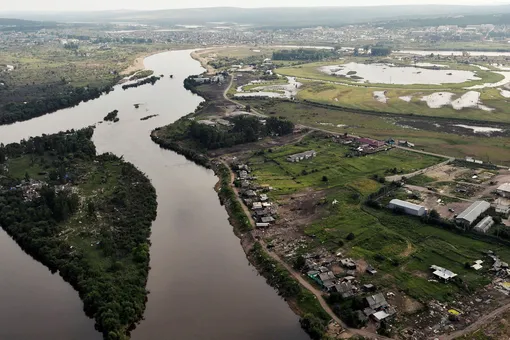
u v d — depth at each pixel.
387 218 145.75
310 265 121.19
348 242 132.50
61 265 123.31
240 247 136.38
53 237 137.62
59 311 107.38
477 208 145.00
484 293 108.06
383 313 101.56
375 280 114.50
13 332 99.88
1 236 144.62
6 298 112.69
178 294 113.06
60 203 149.25
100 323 99.94
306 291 111.44
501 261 119.88
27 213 149.88
